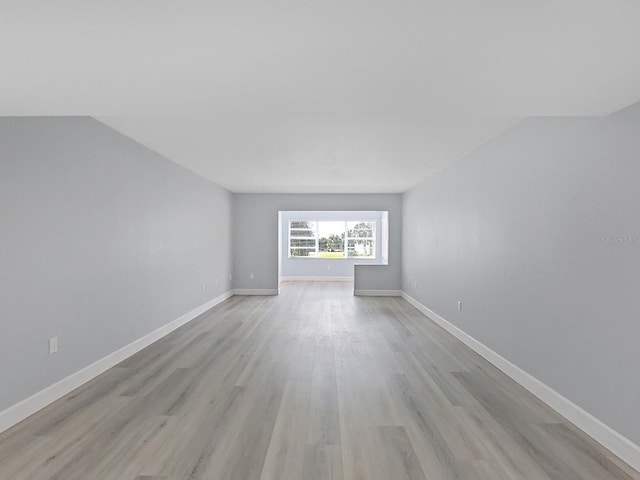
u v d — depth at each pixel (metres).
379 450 2.51
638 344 2.28
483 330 4.49
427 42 1.65
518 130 3.65
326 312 7.21
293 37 1.62
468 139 4.23
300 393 3.44
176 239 5.83
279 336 5.45
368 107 2.52
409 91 2.22
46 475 2.22
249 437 2.66
